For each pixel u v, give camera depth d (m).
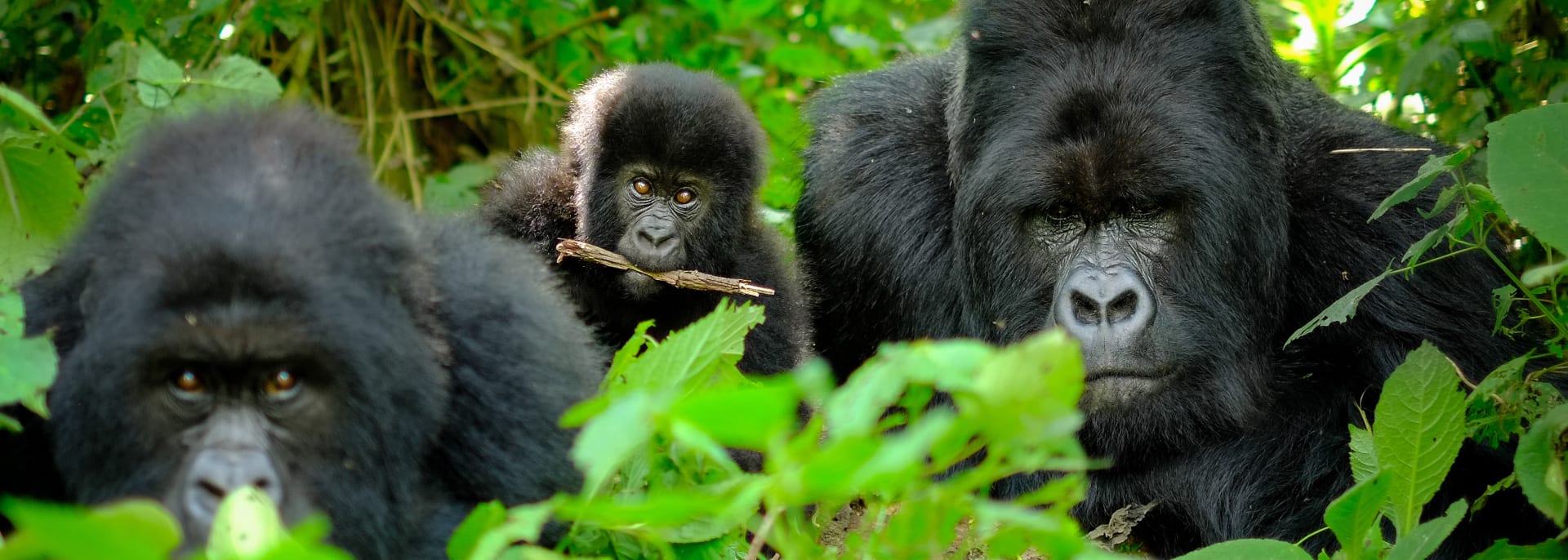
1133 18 9.90
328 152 6.66
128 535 3.50
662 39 17.55
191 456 6.16
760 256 13.16
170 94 10.10
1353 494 6.95
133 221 6.27
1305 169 10.71
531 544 6.78
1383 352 10.12
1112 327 9.50
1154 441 9.91
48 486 6.95
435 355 6.88
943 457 4.77
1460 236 9.36
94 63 11.77
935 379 4.33
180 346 5.96
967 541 5.89
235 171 6.35
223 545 5.15
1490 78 12.80
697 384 7.46
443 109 16.03
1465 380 8.93
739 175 12.89
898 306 11.15
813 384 4.18
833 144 11.90
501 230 12.76
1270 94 10.36
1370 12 14.95
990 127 10.09
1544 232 7.73
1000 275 10.04
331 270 6.19
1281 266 10.26
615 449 4.14
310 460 6.32
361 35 15.57
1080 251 9.80
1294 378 10.47
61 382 6.45
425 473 7.11
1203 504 10.05
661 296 12.43
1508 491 9.51
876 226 11.25
